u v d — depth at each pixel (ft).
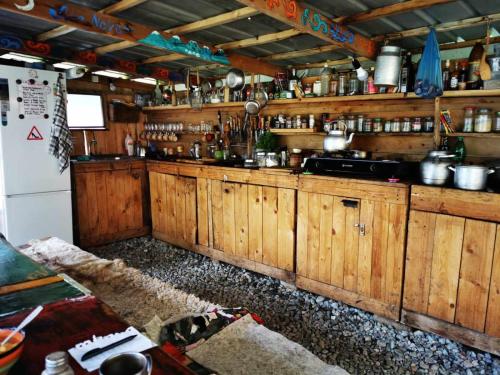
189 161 13.70
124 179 15.15
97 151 15.93
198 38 10.37
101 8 8.37
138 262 13.05
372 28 9.11
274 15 6.75
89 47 11.73
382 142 10.99
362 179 9.10
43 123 12.36
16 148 11.87
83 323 4.07
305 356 5.50
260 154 11.91
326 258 9.96
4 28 9.93
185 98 15.96
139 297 7.57
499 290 7.39
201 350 5.58
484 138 9.33
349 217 9.39
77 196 13.84
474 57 8.95
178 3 8.04
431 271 8.22
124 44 10.98
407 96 9.47
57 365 2.66
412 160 10.46
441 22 8.65
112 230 15.01
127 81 16.43
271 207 11.12
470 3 7.53
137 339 3.75
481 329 7.68
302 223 10.35
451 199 7.79
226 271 12.28
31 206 12.35
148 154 16.33
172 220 14.65
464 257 7.75
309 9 7.44
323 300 10.18
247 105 12.55
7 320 4.13
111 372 2.86
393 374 7.09
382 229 8.87
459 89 8.86
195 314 6.17
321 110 12.12
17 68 11.64
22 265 6.02
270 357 5.46
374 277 9.12
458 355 7.73
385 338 8.38
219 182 12.53
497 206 7.25
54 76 12.43
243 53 11.84
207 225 13.20
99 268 8.64
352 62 10.64
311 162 10.32
